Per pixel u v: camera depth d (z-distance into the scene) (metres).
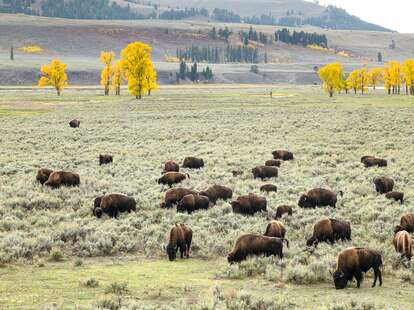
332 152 128.25
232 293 36.81
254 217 65.12
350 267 39.75
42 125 184.50
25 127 177.50
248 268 43.78
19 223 60.06
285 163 114.06
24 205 70.69
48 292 37.59
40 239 52.19
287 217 64.44
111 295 36.38
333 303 34.78
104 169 104.50
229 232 57.94
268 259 45.78
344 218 65.69
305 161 116.00
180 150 133.38
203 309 33.31
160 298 37.09
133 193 80.69
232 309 34.03
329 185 88.75
